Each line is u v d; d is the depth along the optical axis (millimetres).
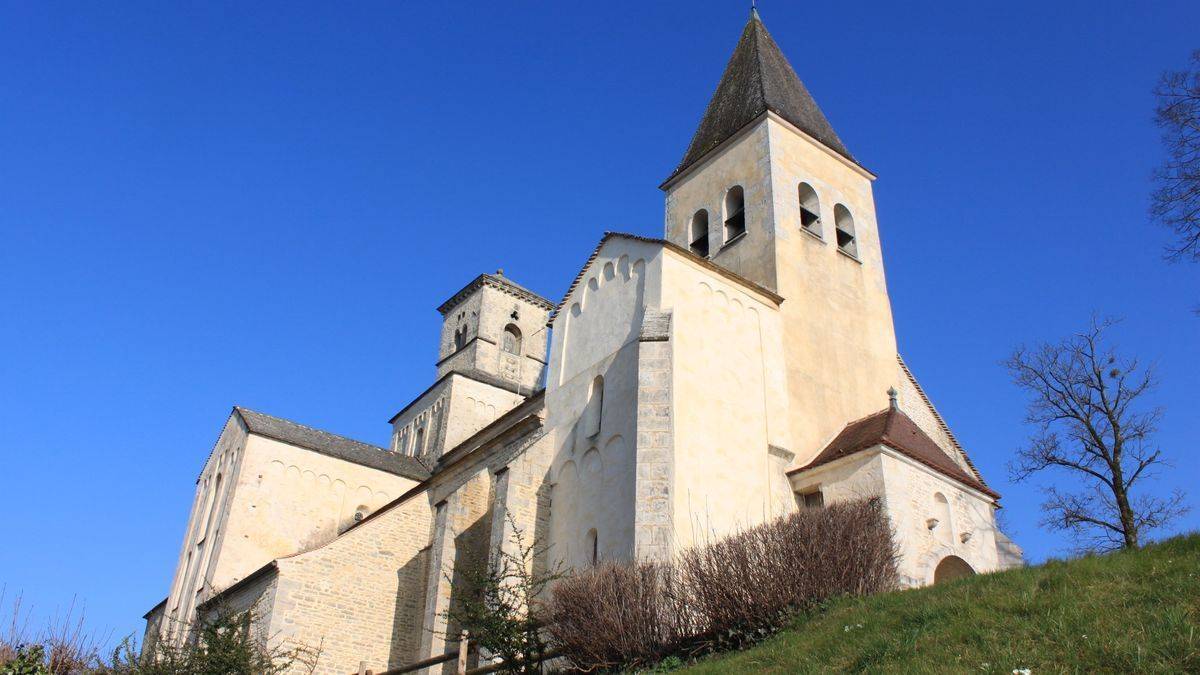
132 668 24188
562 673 19125
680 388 25328
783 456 27016
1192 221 23641
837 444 27688
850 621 15914
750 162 34719
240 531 40031
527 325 57406
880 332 33562
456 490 30375
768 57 39531
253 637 29250
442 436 48938
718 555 19094
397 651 31188
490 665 20578
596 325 29141
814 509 19688
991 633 13453
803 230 33000
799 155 35094
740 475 25469
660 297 26719
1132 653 11766
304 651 25828
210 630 24734
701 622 18312
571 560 25297
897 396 31875
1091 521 29219
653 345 25594
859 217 35969
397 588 32156
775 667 14898
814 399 29281
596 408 27562
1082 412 30594
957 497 25703
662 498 23156
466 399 50656
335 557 31156
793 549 18203
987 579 16141
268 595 29891
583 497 26125
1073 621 13156
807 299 31422
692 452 24562
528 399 36594
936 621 14523
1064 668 11836
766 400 27672
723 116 38469
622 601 18953
